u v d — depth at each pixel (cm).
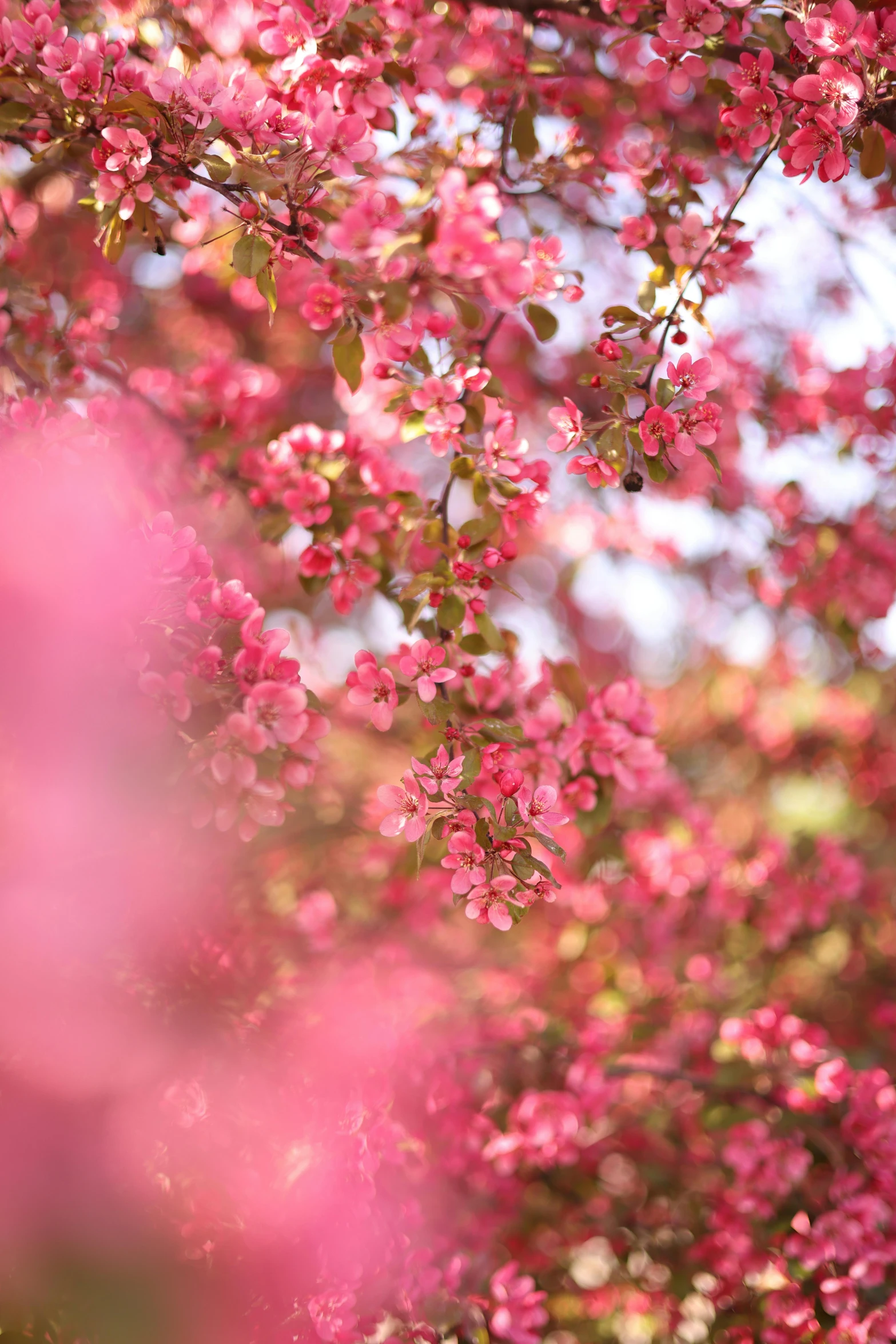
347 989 228
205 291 306
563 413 195
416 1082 220
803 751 328
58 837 196
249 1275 199
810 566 248
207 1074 205
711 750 344
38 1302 195
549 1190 231
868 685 321
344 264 192
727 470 267
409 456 268
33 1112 199
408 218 204
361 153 192
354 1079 211
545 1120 225
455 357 199
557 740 212
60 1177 198
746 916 257
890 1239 214
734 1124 223
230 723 188
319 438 214
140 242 246
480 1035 238
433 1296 206
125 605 190
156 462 232
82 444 205
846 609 247
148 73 198
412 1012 239
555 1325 222
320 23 197
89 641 190
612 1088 233
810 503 252
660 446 193
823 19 193
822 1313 213
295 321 300
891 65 192
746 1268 220
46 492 194
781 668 334
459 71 226
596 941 268
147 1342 195
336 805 246
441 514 203
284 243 195
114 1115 201
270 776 195
